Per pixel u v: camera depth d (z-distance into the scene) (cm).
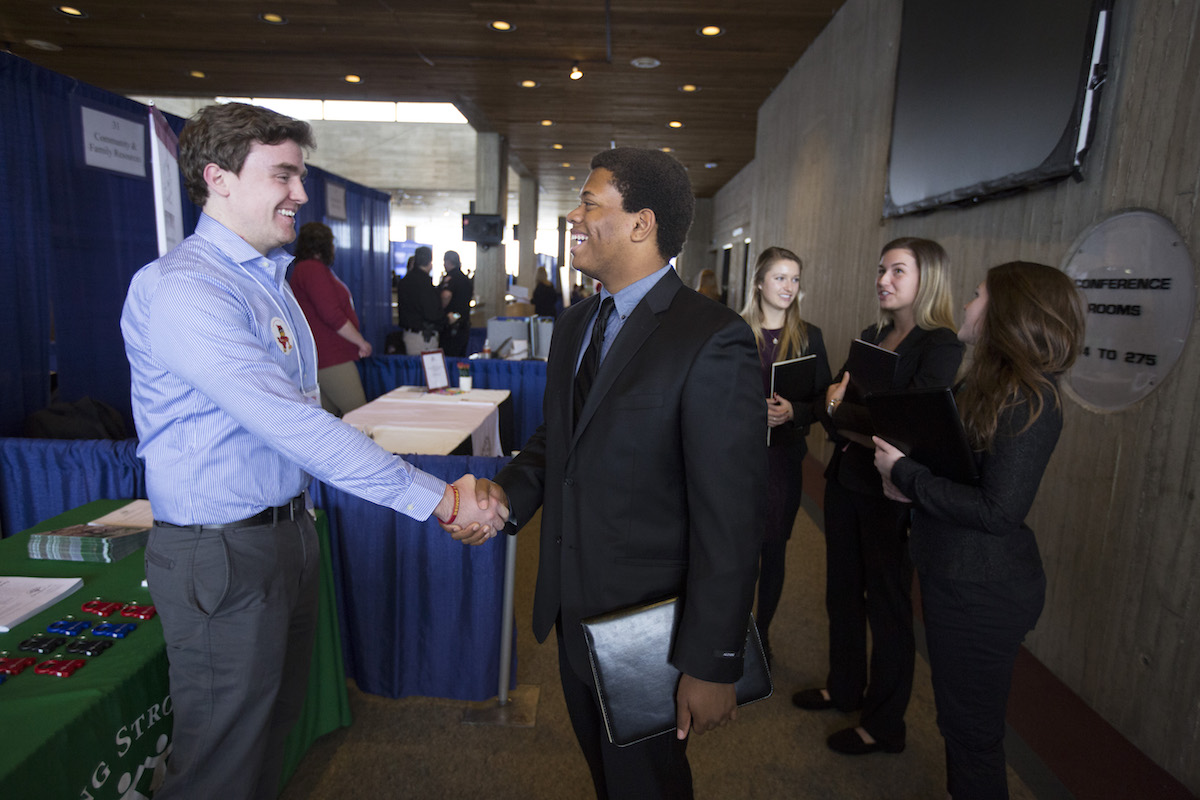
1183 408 170
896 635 179
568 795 168
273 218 117
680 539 102
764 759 184
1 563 157
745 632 95
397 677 204
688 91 684
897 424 135
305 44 575
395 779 172
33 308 317
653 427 97
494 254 978
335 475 108
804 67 558
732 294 1234
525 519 129
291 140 116
